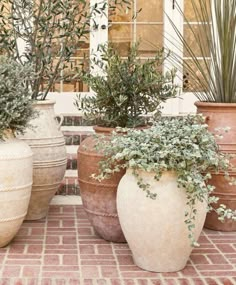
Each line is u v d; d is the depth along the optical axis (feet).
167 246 11.12
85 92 20.94
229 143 13.91
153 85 13.12
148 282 10.87
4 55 14.11
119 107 13.25
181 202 10.90
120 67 13.11
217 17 14.23
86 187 13.10
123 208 11.34
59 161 14.85
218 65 14.51
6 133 12.30
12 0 15.20
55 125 15.02
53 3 15.15
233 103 14.19
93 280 10.91
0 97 12.09
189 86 17.72
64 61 16.70
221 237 13.85
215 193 13.94
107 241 13.33
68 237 13.58
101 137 12.75
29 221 14.93
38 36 15.49
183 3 20.80
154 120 13.08
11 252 12.43
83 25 15.67
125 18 21.12
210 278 11.10
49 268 11.50
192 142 11.25
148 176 11.03
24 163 12.19
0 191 11.90
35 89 15.39
